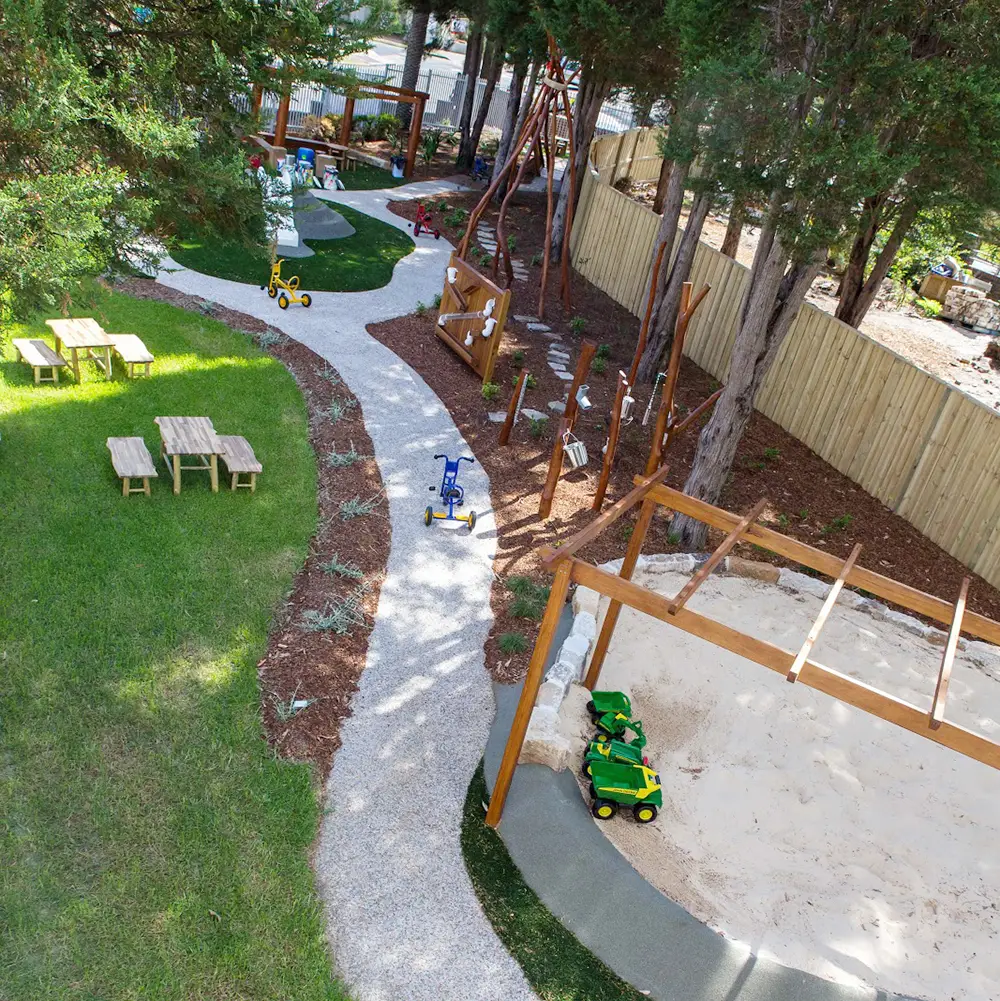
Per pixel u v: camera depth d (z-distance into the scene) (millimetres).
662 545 12289
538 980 6410
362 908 6684
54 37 8461
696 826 8078
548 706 8656
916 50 9758
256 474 12000
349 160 29078
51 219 7445
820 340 15539
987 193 8953
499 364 16781
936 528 13477
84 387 13031
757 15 10383
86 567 9555
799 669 6145
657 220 19922
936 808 8852
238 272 18578
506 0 21922
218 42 10016
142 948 6078
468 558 11211
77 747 7469
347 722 8359
